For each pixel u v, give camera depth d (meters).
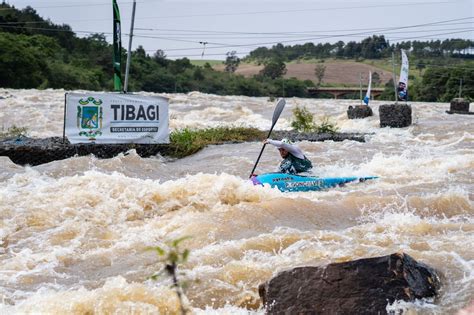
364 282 6.50
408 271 6.68
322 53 154.50
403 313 6.31
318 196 12.17
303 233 9.49
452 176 14.22
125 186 11.57
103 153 17.25
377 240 9.17
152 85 87.44
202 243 9.40
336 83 122.88
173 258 3.72
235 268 8.00
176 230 10.05
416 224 9.98
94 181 11.72
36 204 10.84
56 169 14.61
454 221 10.57
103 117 17.25
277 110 15.19
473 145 20.53
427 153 18.66
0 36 66.44
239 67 149.25
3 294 7.61
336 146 19.84
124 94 17.52
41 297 7.33
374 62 143.88
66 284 8.05
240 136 21.25
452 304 6.59
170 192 11.52
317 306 6.39
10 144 17.16
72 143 16.91
